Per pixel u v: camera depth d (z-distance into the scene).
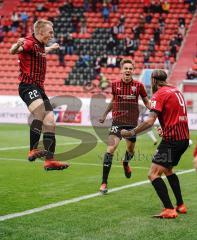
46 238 15.47
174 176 19.66
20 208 19.84
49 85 81.12
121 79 25.03
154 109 18.56
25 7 94.69
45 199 21.75
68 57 84.94
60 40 86.12
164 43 84.75
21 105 68.94
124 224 17.47
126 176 27.14
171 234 16.20
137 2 91.38
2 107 69.69
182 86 65.38
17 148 42.81
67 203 20.95
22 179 27.27
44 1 94.88
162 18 86.69
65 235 15.85
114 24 89.25
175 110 18.72
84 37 87.44
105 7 90.12
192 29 86.81
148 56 82.19
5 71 85.69
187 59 81.75
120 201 21.53
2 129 60.41
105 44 86.38
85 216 18.58
